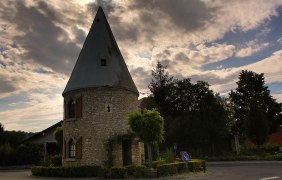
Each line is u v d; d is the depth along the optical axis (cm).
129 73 3234
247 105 5416
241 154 4544
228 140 5359
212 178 2147
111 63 3045
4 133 5019
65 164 2941
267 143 5419
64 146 3000
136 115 2491
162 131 2475
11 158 4275
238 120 5381
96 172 2573
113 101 2897
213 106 5344
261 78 5475
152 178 2242
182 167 2539
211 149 5278
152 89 5650
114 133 2844
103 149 2786
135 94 3167
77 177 2545
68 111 3033
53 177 2612
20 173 3222
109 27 3297
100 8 3312
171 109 5703
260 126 4275
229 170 2795
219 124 5219
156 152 3186
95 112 2841
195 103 5603
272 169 2683
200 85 5634
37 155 4466
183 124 5303
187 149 5372
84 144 2833
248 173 2414
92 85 2867
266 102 5306
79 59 3136
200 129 5216
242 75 5562
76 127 2911
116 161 2778
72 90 2959
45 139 4588
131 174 2405
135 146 2917
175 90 5656
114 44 3231
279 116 5212
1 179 2473
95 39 3130
